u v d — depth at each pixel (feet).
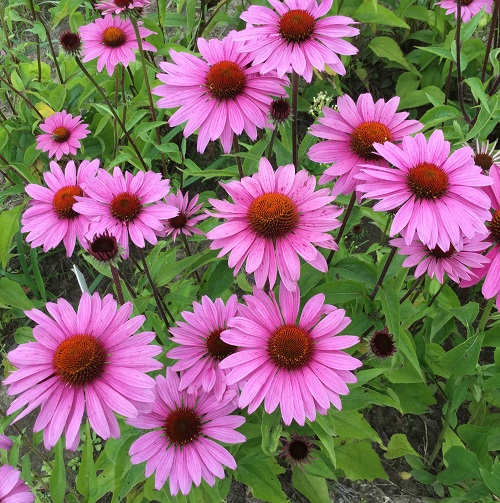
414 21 3.76
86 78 3.13
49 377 1.58
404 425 2.51
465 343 2.01
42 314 1.64
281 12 1.91
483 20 2.81
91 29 2.69
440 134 1.69
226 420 1.79
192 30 3.35
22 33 4.25
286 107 1.95
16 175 3.16
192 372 1.82
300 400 1.61
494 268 1.73
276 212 1.63
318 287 2.01
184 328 1.86
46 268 3.17
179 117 1.93
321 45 1.84
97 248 1.78
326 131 1.83
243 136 3.35
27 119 3.27
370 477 2.18
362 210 2.34
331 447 1.79
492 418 2.33
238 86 1.90
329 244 1.67
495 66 2.55
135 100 2.92
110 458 1.90
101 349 1.60
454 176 1.63
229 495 2.33
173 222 2.40
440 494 2.30
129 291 2.23
